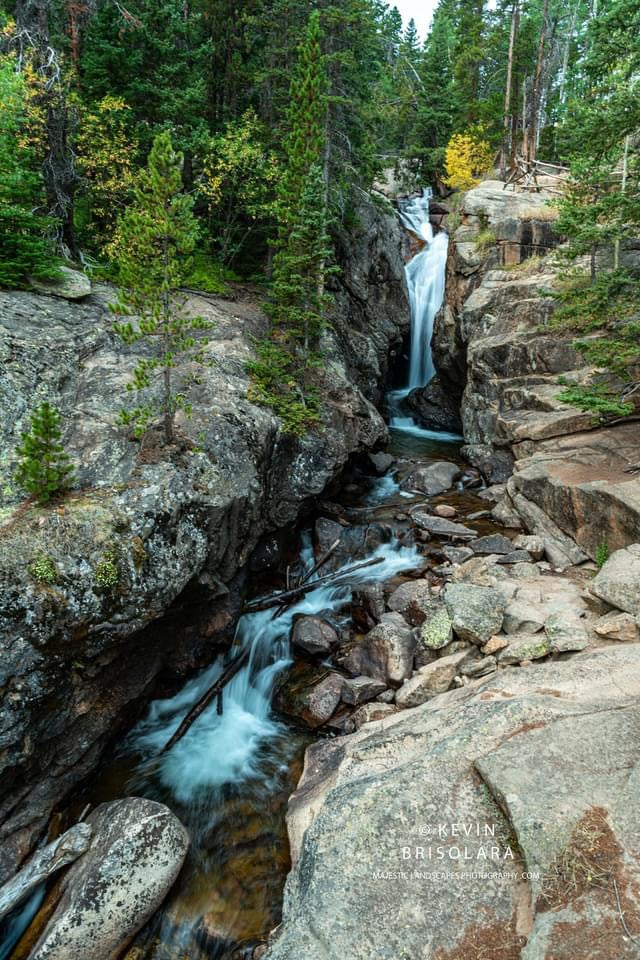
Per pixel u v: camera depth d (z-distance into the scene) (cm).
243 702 1010
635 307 1336
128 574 806
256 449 1164
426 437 2455
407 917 458
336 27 1905
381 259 2700
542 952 385
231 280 2028
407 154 3831
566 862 443
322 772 734
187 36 2117
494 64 4222
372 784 576
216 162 1866
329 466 1441
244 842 732
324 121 1889
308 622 1107
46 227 1425
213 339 1476
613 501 1098
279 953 453
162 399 1157
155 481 922
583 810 481
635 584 827
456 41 4331
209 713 980
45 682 714
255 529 1185
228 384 1280
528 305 1991
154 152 868
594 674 684
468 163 3241
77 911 584
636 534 1037
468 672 862
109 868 622
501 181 2855
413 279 3105
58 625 723
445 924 449
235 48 2095
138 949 608
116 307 922
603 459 1385
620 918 398
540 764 536
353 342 2267
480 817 519
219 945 610
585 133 1379
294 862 618
